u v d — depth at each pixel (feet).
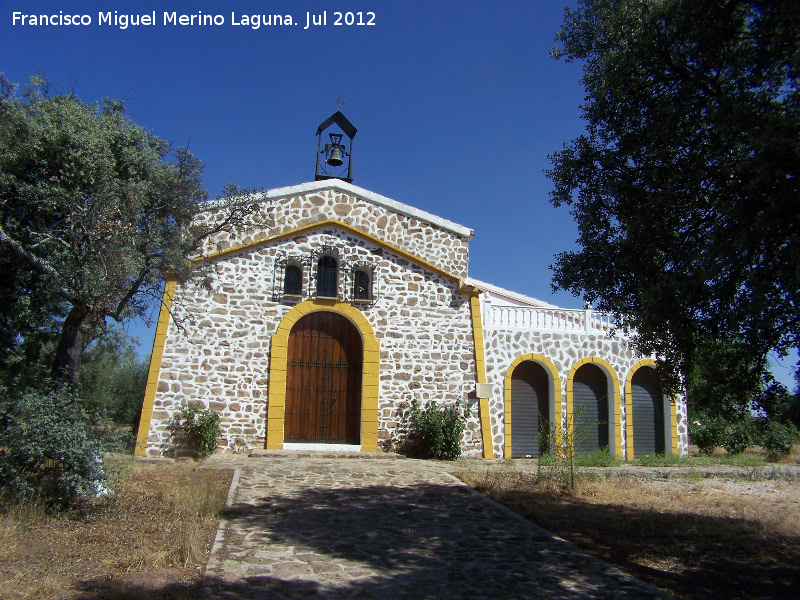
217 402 47.88
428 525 29.35
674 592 21.93
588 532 29.43
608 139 28.55
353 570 22.65
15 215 32.71
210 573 21.24
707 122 24.57
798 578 23.44
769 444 66.90
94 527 25.44
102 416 30.07
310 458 45.91
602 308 28.22
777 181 20.52
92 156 32.94
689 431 70.33
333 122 61.93
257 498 32.50
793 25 20.77
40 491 26.78
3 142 30.71
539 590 21.48
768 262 21.26
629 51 26.18
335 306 51.52
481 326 54.19
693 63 24.95
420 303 53.42
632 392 63.46
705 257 22.06
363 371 51.11
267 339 49.70
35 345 42.93
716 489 43.14
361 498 33.94
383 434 50.44
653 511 34.12
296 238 51.72
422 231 55.47
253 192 37.52
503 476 41.70
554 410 58.34
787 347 21.66
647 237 26.00
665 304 23.24
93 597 18.30
